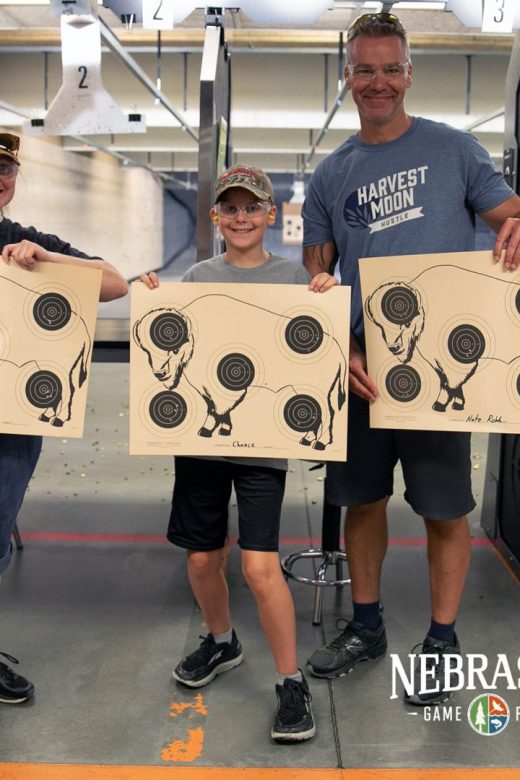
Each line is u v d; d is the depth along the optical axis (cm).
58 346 161
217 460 171
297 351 161
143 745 167
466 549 186
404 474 185
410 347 164
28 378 161
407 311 163
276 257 175
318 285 160
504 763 162
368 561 197
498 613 232
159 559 275
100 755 163
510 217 170
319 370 161
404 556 278
